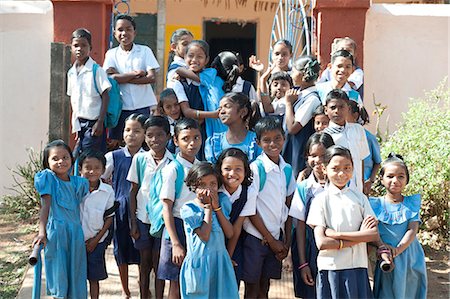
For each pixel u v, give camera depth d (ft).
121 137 21.72
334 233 14.42
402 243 15.11
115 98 20.74
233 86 18.29
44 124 25.76
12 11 25.62
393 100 26.73
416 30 26.61
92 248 16.31
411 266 15.37
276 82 18.86
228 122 16.51
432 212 21.38
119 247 17.08
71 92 20.74
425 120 21.90
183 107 18.10
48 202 15.66
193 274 14.33
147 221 16.35
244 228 15.64
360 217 14.61
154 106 22.15
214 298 14.44
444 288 18.15
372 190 20.90
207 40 43.11
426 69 26.66
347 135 16.66
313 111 17.80
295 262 16.02
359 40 25.59
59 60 21.57
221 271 14.43
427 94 25.57
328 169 14.74
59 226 15.60
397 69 26.68
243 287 17.90
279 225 15.78
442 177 20.61
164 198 15.06
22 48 25.72
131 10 33.88
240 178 14.85
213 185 14.58
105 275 16.66
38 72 25.76
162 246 15.43
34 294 15.42
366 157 17.61
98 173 16.40
